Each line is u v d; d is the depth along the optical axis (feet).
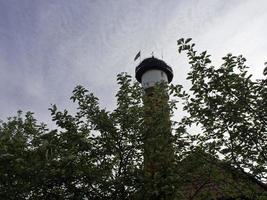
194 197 29.76
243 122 26.09
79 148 29.58
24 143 28.22
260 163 26.35
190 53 27.45
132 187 27.48
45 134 29.55
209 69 27.07
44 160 26.30
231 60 27.04
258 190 27.81
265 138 25.88
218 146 27.84
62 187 27.32
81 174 27.04
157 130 29.89
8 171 26.35
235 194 28.04
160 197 26.50
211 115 27.07
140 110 31.99
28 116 32.94
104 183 27.55
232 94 26.68
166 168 27.53
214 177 28.86
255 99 25.89
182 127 29.50
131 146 30.01
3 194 26.23
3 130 31.60
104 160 30.19
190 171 28.99
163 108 31.53
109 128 30.60
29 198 26.81
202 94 27.32
